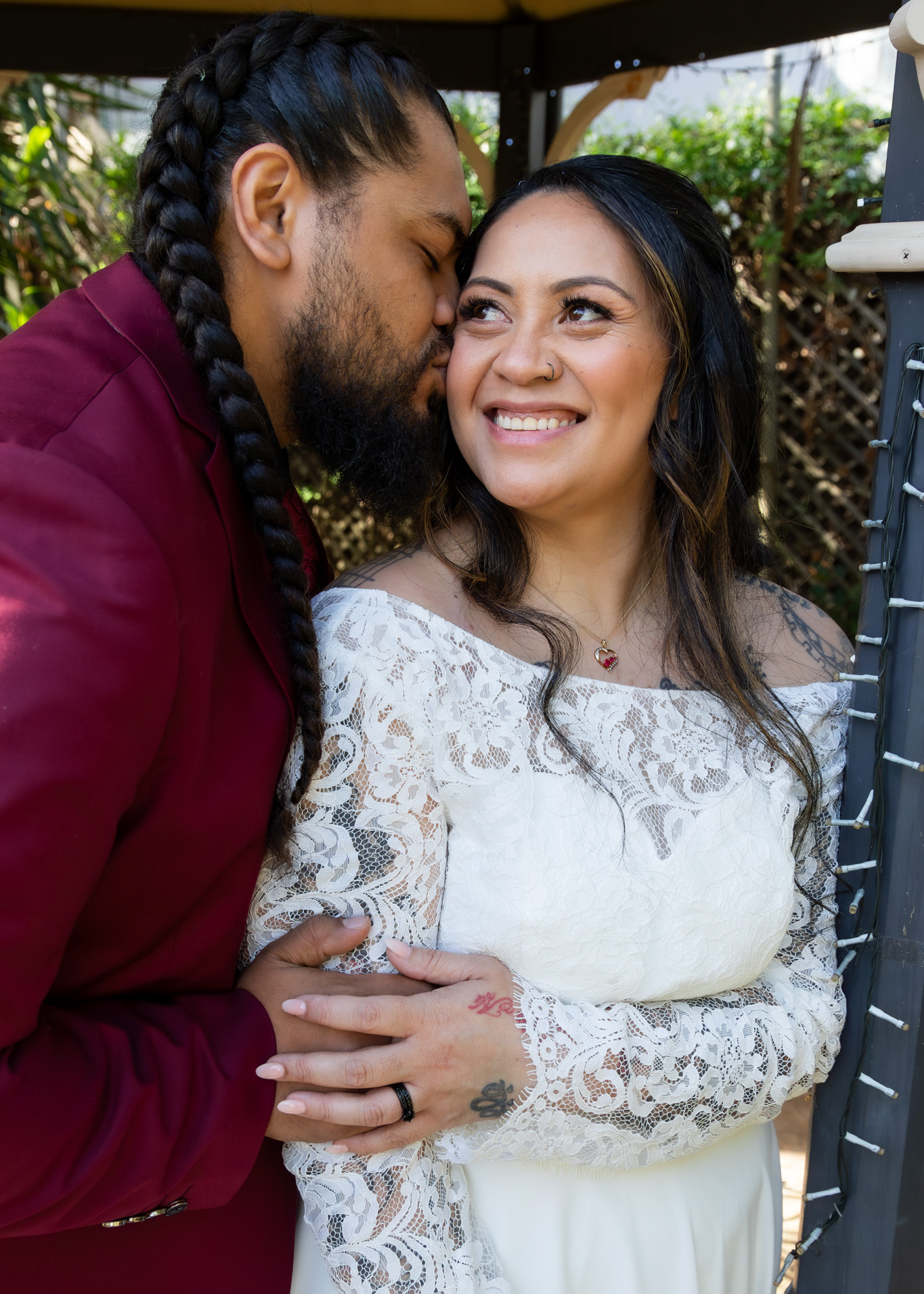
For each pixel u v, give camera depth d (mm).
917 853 1254
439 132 1260
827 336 5062
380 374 1270
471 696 1199
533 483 1249
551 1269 1198
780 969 1333
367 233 1205
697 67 3660
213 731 1024
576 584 1365
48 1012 976
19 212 4684
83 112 5355
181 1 2859
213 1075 1023
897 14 1093
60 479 926
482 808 1178
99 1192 948
